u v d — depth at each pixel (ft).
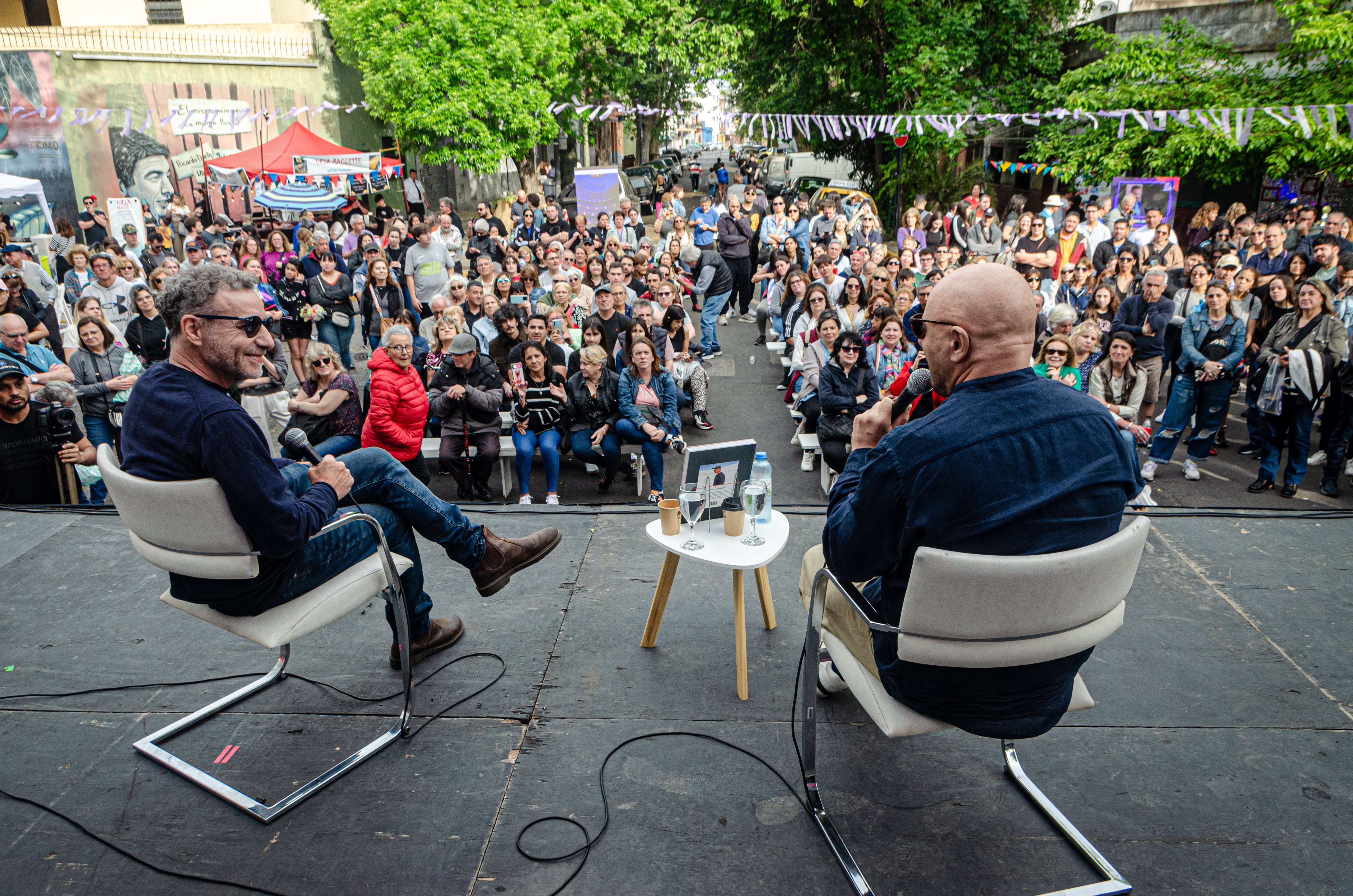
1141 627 10.26
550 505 13.99
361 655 9.62
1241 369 20.98
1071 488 5.21
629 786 7.51
